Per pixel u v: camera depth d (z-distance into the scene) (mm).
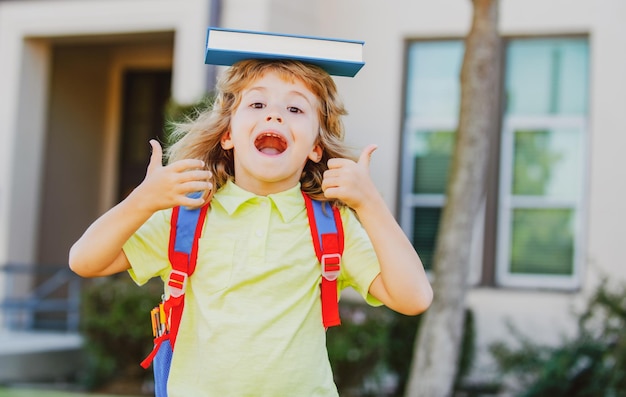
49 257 10000
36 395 6324
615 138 7672
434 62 8305
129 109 10711
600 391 6301
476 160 5477
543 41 8031
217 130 2295
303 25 8320
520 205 8000
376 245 2146
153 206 2061
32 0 9062
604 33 7766
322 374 2160
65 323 9844
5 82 9203
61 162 10133
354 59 2221
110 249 2094
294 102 2191
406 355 7199
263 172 2145
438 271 5527
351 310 6672
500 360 6977
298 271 2145
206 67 8031
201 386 2092
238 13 7977
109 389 7297
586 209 7766
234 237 2158
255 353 2074
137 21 8547
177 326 2146
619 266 7566
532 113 8023
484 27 5418
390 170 8250
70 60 10203
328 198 2197
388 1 8344
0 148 9203
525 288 7926
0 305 8547
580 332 6668
